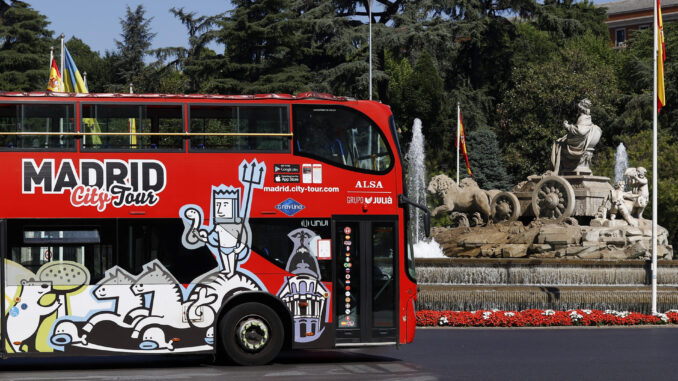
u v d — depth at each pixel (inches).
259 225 593.9
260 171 596.4
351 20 2338.8
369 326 607.2
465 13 2362.2
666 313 985.5
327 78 2272.4
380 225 612.4
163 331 579.8
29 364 639.8
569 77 2561.5
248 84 2290.8
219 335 596.4
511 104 2600.9
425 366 602.5
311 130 606.5
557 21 2461.9
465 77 2642.7
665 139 2245.3
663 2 4335.6
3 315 565.3
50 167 573.9
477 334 855.7
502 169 2480.3
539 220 1229.7
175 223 583.8
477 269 1101.1
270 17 2300.7
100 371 589.9
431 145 2642.7
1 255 565.9
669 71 2539.4
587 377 548.4
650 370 581.3
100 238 575.8
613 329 917.2
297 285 597.6
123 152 581.9
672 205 2101.4
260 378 542.6
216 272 586.9
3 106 574.6
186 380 534.0
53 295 570.3
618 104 2664.9
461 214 1321.4
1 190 568.4
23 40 2534.5
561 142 1253.7
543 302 1035.9
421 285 1065.5
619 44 4389.8
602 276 1088.8
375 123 616.7
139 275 578.2
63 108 579.5
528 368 590.6
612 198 1206.9
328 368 593.6
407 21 2267.5
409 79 2691.9
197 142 591.5
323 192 604.7
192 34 2421.3
